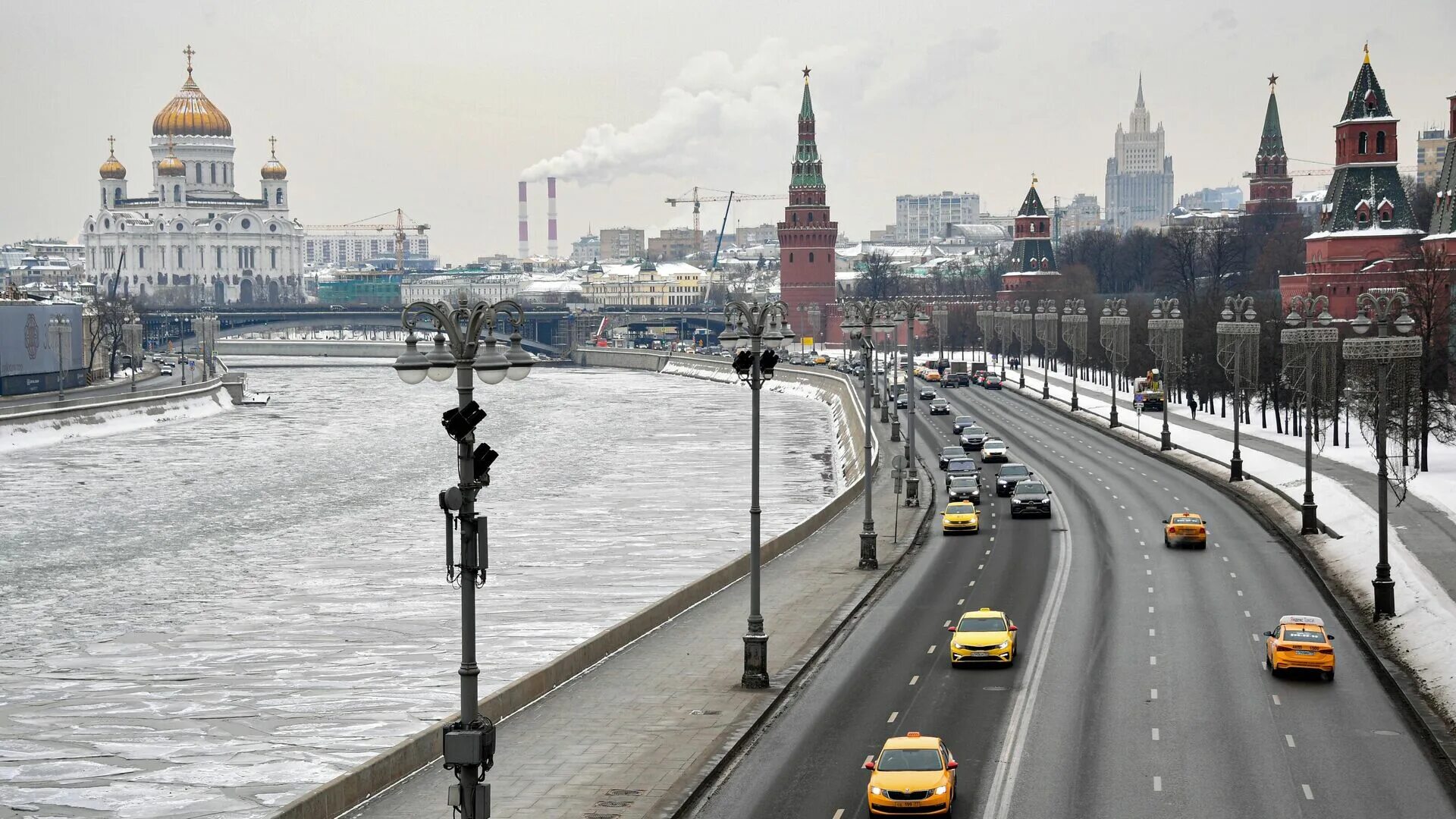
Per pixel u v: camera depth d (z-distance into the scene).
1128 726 76.12
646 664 93.94
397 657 116.94
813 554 136.00
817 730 77.56
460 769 53.06
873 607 110.50
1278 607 106.06
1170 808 63.25
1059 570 122.56
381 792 69.69
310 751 91.50
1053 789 66.19
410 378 52.50
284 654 119.25
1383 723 76.12
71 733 96.25
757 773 70.56
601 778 70.00
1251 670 87.94
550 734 77.94
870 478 127.56
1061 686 84.81
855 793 66.69
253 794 83.25
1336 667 88.50
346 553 174.75
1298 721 76.75
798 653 95.44
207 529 196.88
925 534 147.75
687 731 77.69
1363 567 118.25
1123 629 99.19
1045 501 154.38
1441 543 127.56
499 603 138.62
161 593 151.12
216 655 119.75
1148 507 161.12
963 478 171.62
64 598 148.88
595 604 137.25
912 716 79.38
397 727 96.62
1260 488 169.50
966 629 91.12
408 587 149.50
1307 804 63.66
